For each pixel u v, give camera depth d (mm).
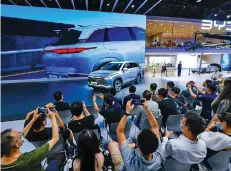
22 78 7949
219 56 19797
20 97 7145
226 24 12766
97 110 4301
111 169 1995
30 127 2449
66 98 7562
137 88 9156
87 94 7949
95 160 1580
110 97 3646
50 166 2588
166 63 18719
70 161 1832
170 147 1801
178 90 4602
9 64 7738
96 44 8477
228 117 2170
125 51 8906
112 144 2338
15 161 1529
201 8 14078
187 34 24453
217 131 2260
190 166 1841
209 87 3869
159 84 10984
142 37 9156
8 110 6156
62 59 8250
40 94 7492
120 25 8719
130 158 1535
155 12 15336
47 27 8031
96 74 7879
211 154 2102
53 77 8242
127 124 3348
